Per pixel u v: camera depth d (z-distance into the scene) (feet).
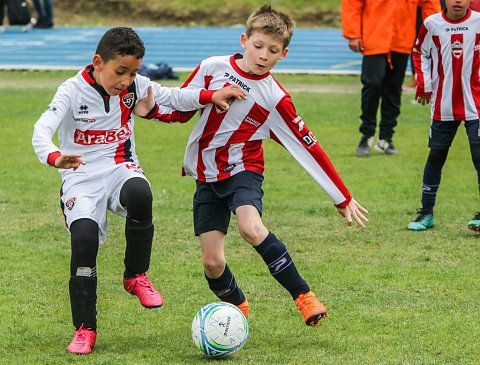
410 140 81.25
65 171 29.58
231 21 223.71
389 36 68.90
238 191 29.17
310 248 43.75
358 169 66.85
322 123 90.94
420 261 41.04
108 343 29.14
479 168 45.98
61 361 26.78
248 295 35.53
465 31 45.21
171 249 43.57
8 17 207.72
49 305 34.01
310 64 152.97
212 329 27.07
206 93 29.50
